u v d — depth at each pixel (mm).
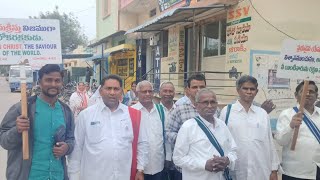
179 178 4910
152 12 17234
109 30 21938
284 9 9102
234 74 9406
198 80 4648
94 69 26375
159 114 5004
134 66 18391
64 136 3773
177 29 12859
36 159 3600
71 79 33312
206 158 3836
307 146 4371
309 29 9305
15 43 3990
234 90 9383
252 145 4230
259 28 8938
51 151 3660
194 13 9922
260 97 8898
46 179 3605
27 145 3490
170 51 13523
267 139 4336
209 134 3889
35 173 3580
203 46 11727
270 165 4375
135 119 4207
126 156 4031
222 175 4047
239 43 9312
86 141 3996
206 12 10281
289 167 4477
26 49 4023
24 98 3506
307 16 9281
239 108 4332
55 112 3744
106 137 3961
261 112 4391
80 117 4059
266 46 9016
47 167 3617
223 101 9336
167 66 13859
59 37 4125
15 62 3990
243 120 4289
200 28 11914
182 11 10023
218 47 10828
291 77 4492
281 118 4590
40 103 3699
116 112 4082
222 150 3893
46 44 4090
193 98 4652
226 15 10062
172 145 4738
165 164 4988
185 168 3961
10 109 3693
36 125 3613
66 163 4125
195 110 4641
